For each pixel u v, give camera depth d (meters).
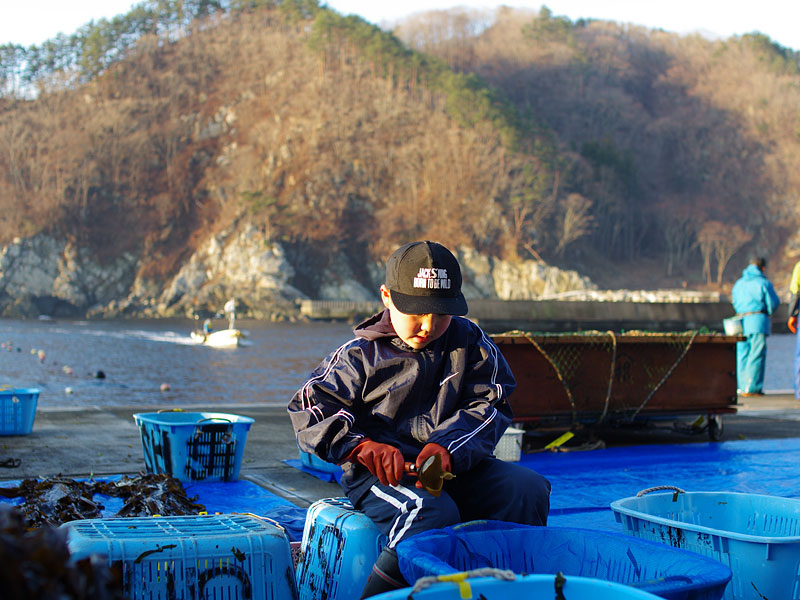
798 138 154.88
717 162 151.25
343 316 103.56
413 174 122.56
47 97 139.62
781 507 2.60
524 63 167.00
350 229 121.06
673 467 5.39
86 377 30.91
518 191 122.31
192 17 157.50
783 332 66.50
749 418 8.10
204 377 32.16
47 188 121.50
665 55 183.38
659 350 6.46
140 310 114.56
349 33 140.25
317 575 2.42
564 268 123.38
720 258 135.62
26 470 4.70
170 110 136.88
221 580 2.05
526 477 2.35
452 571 1.61
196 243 120.88
